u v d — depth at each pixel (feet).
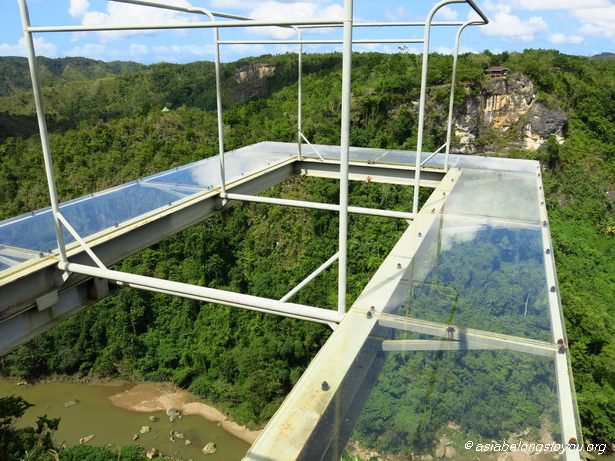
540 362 6.72
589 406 47.26
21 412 19.39
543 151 123.65
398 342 7.18
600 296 69.87
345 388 6.05
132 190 18.86
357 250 72.28
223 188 19.38
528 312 8.17
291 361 67.36
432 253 10.99
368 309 8.25
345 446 5.10
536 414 5.68
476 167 23.17
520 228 12.87
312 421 5.43
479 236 12.17
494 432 5.49
